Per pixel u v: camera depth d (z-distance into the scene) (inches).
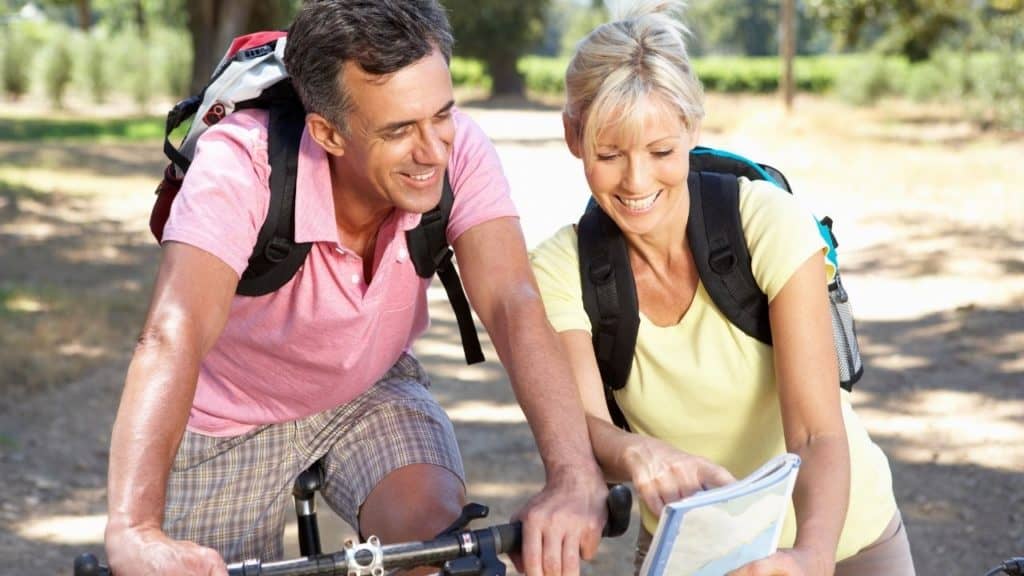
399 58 78.4
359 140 81.6
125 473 72.8
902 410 260.2
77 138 948.6
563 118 92.0
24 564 188.1
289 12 1064.2
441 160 81.5
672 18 90.6
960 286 370.0
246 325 94.7
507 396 279.1
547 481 79.0
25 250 448.5
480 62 1879.9
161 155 799.1
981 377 280.1
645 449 80.9
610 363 96.1
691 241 92.2
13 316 335.9
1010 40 916.6
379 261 92.9
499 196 94.0
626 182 88.4
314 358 95.4
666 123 87.0
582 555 75.1
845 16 979.3
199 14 1042.1
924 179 610.5
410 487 95.0
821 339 89.2
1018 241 433.4
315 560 70.2
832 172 649.0
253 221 87.9
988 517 203.0
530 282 91.5
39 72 1407.5
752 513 71.5
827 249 92.4
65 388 278.8
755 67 1697.8
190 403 78.5
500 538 74.1
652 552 69.6
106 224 516.7
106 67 1450.5
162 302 81.0
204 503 102.5
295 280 92.0
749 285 91.8
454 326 345.1
